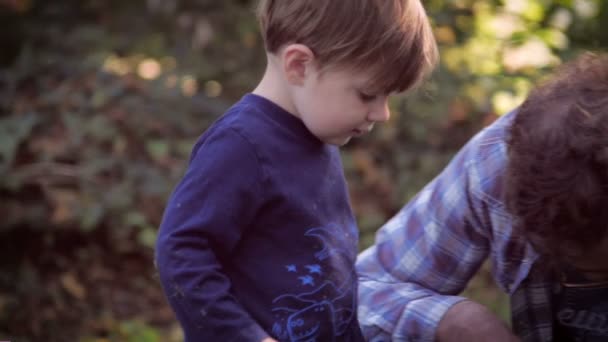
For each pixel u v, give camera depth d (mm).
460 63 4309
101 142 3996
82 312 3809
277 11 1615
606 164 1333
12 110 4191
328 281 1651
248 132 1578
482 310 1703
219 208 1540
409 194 4031
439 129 4223
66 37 4773
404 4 1598
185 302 1524
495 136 1677
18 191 3867
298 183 1613
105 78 4266
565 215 1365
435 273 1794
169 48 4840
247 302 1612
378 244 1899
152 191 3908
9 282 3805
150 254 4094
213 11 4996
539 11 4555
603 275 1561
